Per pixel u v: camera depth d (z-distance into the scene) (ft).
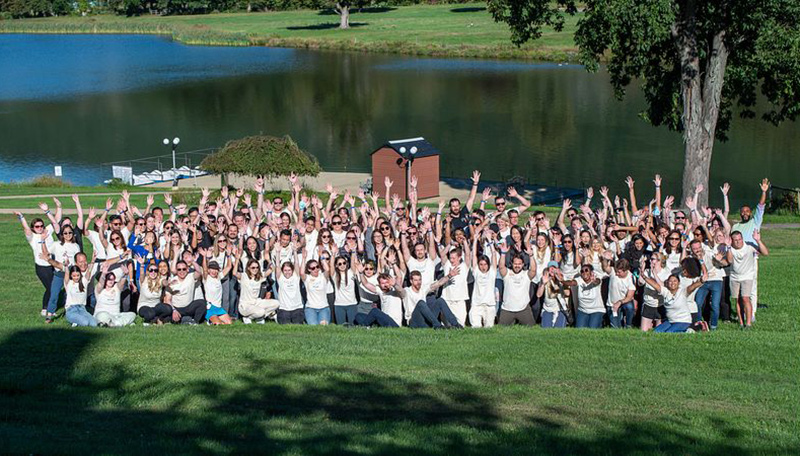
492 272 62.23
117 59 441.27
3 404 42.98
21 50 490.49
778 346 55.57
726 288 65.62
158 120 277.03
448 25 518.37
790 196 133.69
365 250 70.18
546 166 202.39
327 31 522.06
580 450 38.11
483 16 566.36
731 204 162.91
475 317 62.49
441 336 58.34
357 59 418.92
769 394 46.44
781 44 128.47
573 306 63.57
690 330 60.08
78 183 194.18
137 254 66.59
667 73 148.97
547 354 53.62
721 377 49.62
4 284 81.05
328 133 252.83
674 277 59.06
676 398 45.83
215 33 526.98
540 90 311.06
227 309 65.92
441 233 70.64
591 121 255.50
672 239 61.87
